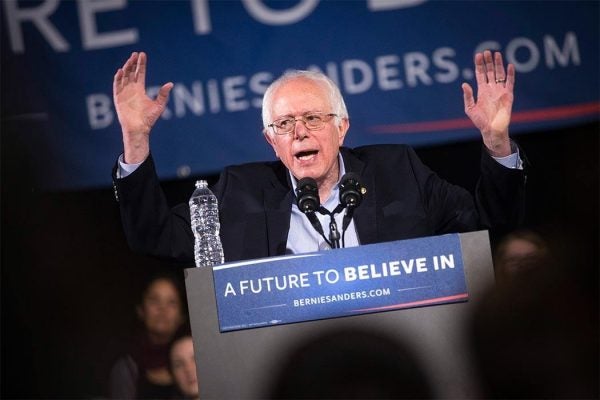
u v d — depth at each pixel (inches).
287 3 529.0
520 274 128.5
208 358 251.4
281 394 130.1
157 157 529.0
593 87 535.2
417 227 350.0
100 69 528.4
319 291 251.9
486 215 347.9
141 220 341.4
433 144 530.0
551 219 552.1
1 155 533.0
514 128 536.7
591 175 548.7
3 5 526.6
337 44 528.4
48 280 567.8
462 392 250.2
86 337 581.3
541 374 123.0
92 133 529.7
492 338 124.9
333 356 132.6
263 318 251.4
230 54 530.0
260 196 352.8
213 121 529.7
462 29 530.6
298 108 352.8
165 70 528.1
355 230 344.2
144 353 524.7
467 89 335.3
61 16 527.2
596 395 122.3
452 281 253.6
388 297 252.7
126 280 572.4
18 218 553.3
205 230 348.8
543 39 534.0
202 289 252.4
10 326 579.8
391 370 132.1
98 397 580.4
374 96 528.4
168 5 528.4
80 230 561.0
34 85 528.4
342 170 359.3
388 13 529.0
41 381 586.6
